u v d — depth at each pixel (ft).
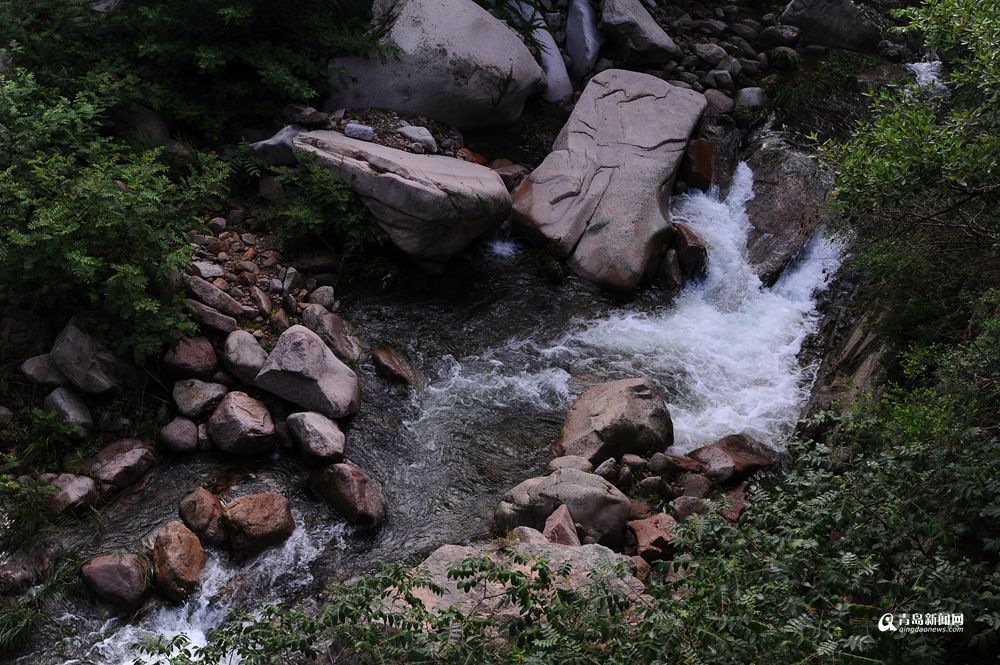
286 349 22.57
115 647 17.62
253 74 28.63
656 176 29.96
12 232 20.34
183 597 18.49
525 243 29.55
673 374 25.77
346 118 29.35
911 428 15.64
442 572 17.40
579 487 20.12
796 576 13.62
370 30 30.48
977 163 15.25
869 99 34.73
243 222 26.76
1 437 20.63
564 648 13.17
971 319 19.42
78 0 26.58
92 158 23.79
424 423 23.56
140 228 21.68
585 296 28.14
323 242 26.91
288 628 14.64
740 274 29.01
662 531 19.86
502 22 32.50
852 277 27.53
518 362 25.71
